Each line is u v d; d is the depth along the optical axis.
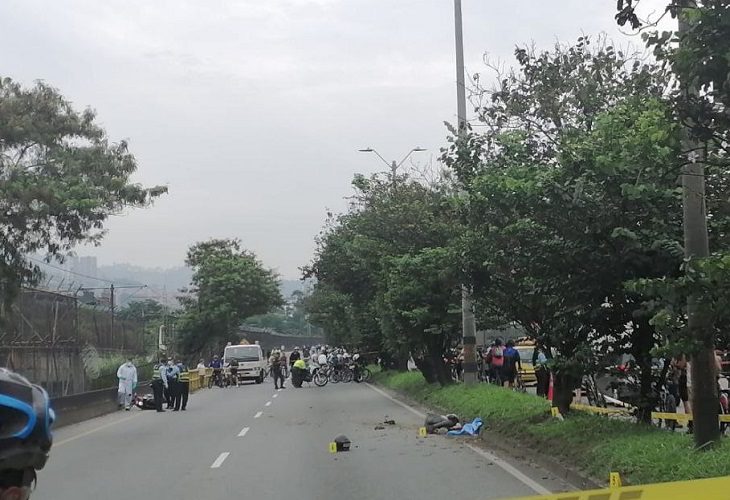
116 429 19.66
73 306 25.84
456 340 24.59
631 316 11.04
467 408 17.95
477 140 14.11
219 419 21.25
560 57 14.27
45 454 2.41
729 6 5.36
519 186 11.06
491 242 12.77
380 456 12.81
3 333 19.86
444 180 26.22
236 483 10.68
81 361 25.80
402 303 23.50
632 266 10.69
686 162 7.07
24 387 2.37
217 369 43.66
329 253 39.06
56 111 19.94
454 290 21.81
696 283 6.74
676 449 8.87
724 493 4.18
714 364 8.90
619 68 13.97
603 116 10.59
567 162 10.61
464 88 20.97
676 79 6.07
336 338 64.19
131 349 35.31
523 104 14.42
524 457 12.19
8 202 18.75
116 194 20.56
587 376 13.04
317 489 10.05
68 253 20.62
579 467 10.09
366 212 28.28
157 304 73.56
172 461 13.09
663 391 12.77
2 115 18.97
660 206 10.42
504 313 14.46
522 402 16.38
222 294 61.44
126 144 21.23
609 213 10.45
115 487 10.67
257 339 75.75
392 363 42.16
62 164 19.88
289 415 21.50
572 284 11.25
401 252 25.48
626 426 11.12
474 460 12.12
